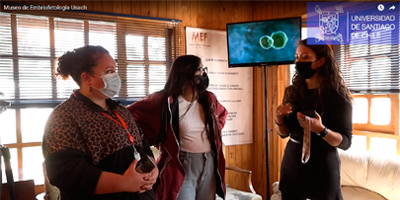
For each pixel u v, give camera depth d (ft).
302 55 5.07
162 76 9.10
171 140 5.10
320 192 4.78
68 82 7.79
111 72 3.60
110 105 3.91
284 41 8.04
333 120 4.87
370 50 7.73
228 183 10.39
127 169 3.46
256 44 8.36
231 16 10.34
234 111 10.40
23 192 5.63
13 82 7.23
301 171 4.96
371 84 7.75
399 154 7.50
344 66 8.39
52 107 7.55
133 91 8.65
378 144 8.10
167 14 9.23
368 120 8.30
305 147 4.46
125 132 3.70
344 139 4.69
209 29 9.84
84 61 3.43
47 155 3.13
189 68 5.22
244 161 10.75
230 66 8.78
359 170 7.70
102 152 3.42
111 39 8.36
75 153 3.15
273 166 9.95
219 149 5.56
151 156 4.31
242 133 10.59
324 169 4.78
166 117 5.13
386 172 7.08
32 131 7.68
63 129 3.17
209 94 5.66
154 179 3.70
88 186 3.15
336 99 4.86
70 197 3.38
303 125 4.54
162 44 9.10
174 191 5.03
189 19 9.60
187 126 5.20
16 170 6.82
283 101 5.73
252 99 10.71
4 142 7.38
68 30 7.85
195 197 5.37
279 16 9.64
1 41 7.13
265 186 10.29
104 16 8.25
